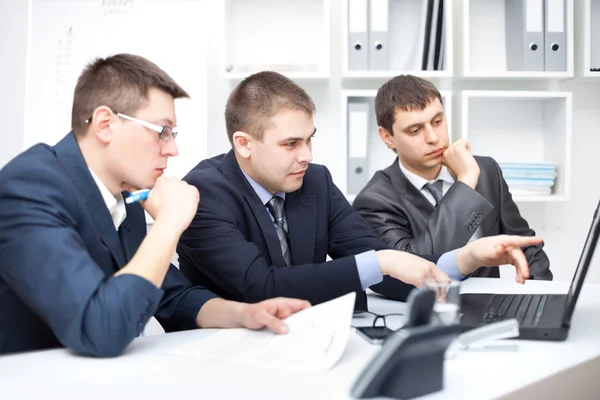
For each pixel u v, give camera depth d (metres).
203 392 0.74
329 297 1.24
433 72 2.46
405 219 2.03
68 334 0.93
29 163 1.07
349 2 2.46
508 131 2.77
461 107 2.54
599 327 1.02
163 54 2.59
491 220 2.09
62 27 2.60
